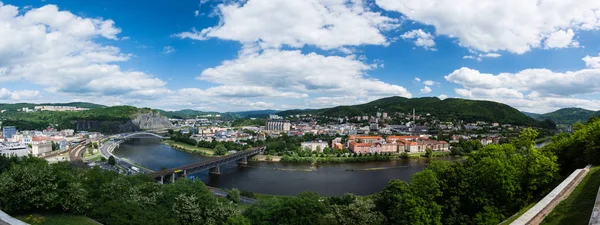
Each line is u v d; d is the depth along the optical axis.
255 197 158.50
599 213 34.66
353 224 80.31
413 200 78.62
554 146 113.38
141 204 77.44
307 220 83.38
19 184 63.62
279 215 84.44
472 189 83.44
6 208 61.66
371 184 191.88
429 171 86.69
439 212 78.81
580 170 73.06
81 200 68.62
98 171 94.88
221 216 81.81
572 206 48.66
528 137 85.00
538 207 50.19
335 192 174.00
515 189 77.81
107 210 69.25
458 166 94.94
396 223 80.31
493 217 71.62
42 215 65.81
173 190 88.94
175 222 72.38
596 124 98.44
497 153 90.00
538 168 78.50
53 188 65.88
